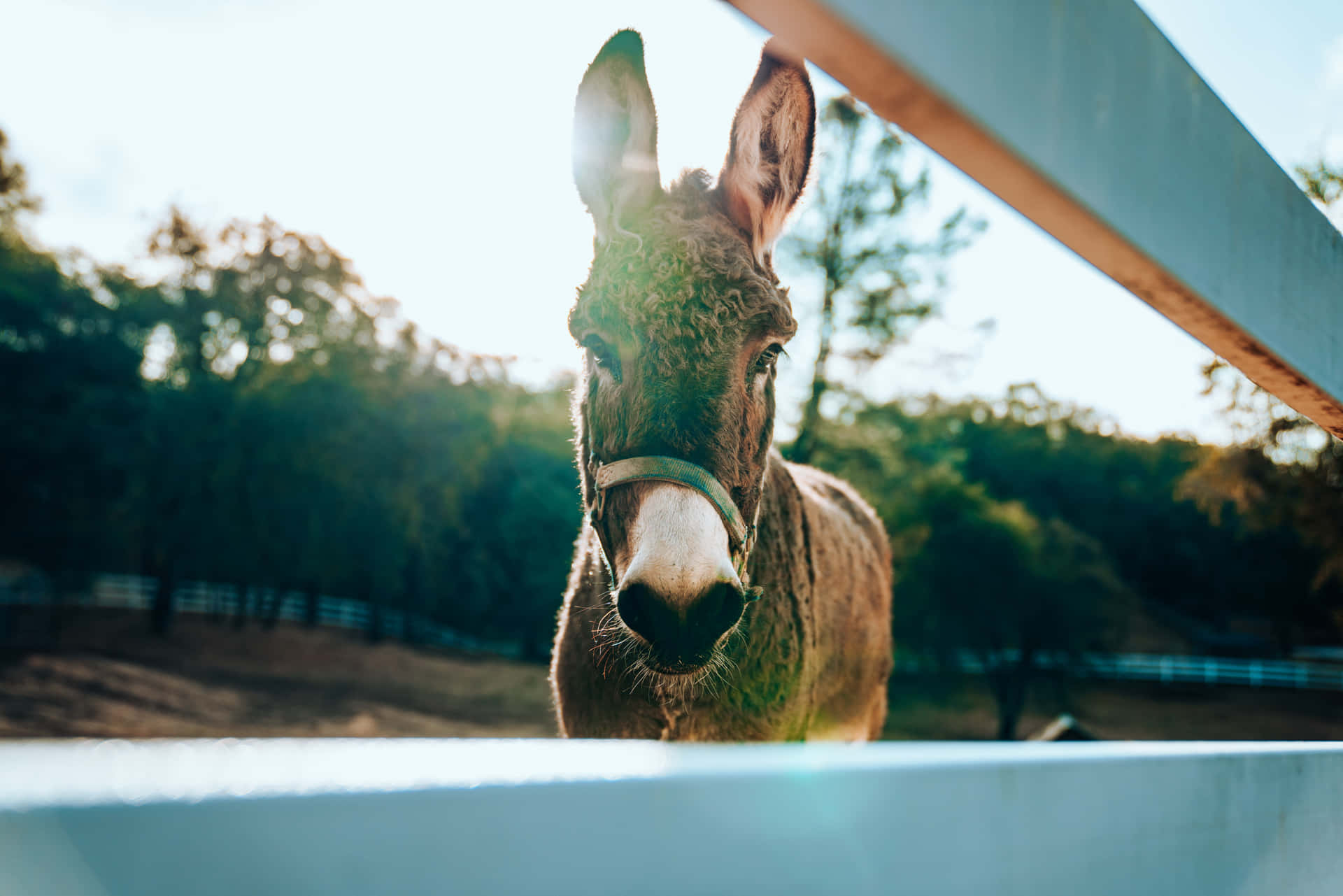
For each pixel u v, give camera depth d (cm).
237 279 2578
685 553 160
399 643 2833
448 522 2853
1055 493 3638
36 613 2327
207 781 21
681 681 204
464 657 2817
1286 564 3316
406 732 1748
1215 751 58
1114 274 59
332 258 2683
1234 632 3534
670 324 178
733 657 216
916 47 39
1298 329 75
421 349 2845
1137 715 2328
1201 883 54
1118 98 54
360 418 2505
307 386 2469
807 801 34
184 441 2370
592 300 188
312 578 2594
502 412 3259
